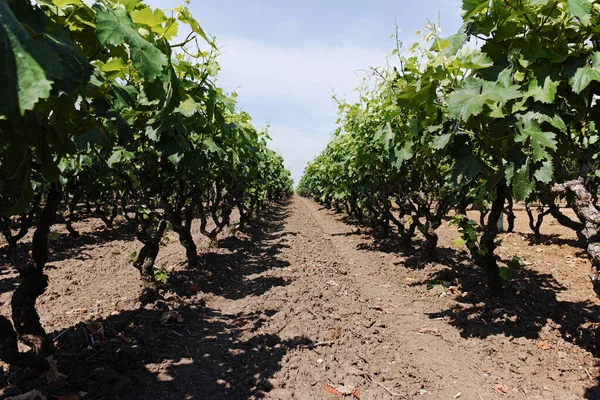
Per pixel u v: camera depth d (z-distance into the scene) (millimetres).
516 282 5945
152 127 3270
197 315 4871
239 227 12375
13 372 3145
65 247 9602
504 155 2873
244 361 3674
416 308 5176
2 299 5703
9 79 827
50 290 5945
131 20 1592
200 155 4832
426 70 2797
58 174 1863
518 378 3318
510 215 10539
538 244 9109
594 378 3217
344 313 4887
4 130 1481
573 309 4789
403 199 8281
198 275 6613
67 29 1354
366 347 3959
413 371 3482
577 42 2557
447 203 6898
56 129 1928
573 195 3121
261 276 7027
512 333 4102
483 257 5145
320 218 19453
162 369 3473
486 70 2711
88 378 3035
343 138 9727
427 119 3791
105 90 2188
